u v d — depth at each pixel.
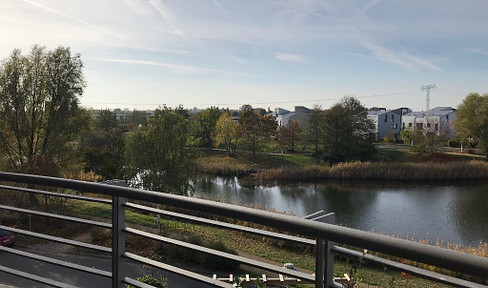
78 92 24.56
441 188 34.09
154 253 12.91
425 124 65.81
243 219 1.49
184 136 30.19
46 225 17.33
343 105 48.59
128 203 1.90
